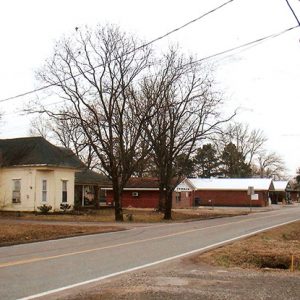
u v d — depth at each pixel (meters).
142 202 60.00
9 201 40.53
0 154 41.59
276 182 97.31
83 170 46.88
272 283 10.22
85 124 37.53
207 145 97.62
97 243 19.33
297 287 9.79
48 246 18.33
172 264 13.45
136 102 39.16
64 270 12.33
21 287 10.00
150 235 22.98
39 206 39.69
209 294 8.98
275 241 20.33
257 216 43.69
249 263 14.77
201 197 77.06
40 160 40.03
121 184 34.78
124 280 10.64
